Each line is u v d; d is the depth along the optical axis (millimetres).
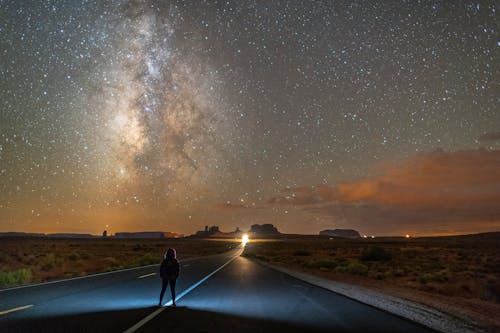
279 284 18656
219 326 8664
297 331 8312
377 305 12141
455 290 18500
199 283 18844
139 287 16844
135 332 7906
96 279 20875
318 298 13812
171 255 12125
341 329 8602
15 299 12898
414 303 11812
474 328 8445
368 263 42969
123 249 84438
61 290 15648
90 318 9438
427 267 35844
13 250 56000
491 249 77688
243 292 15383
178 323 8922
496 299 16578
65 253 55781
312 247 105625
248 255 60062
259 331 8242
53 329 8078
